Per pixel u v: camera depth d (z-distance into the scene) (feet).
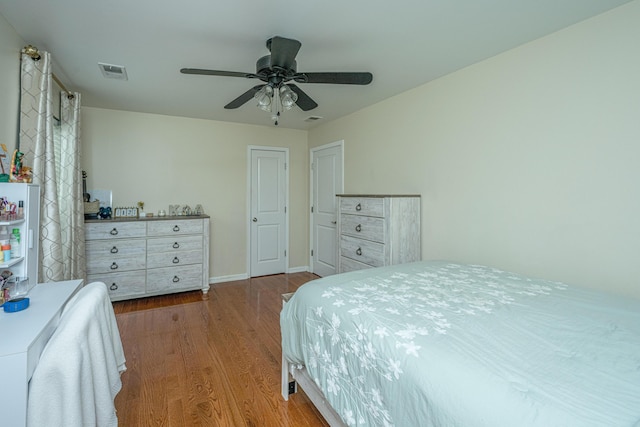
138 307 11.07
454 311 4.30
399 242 9.31
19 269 5.58
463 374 2.88
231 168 14.61
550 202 6.70
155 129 13.03
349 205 10.59
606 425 2.19
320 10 5.75
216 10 5.74
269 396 6.19
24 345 3.43
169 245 12.00
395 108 10.69
